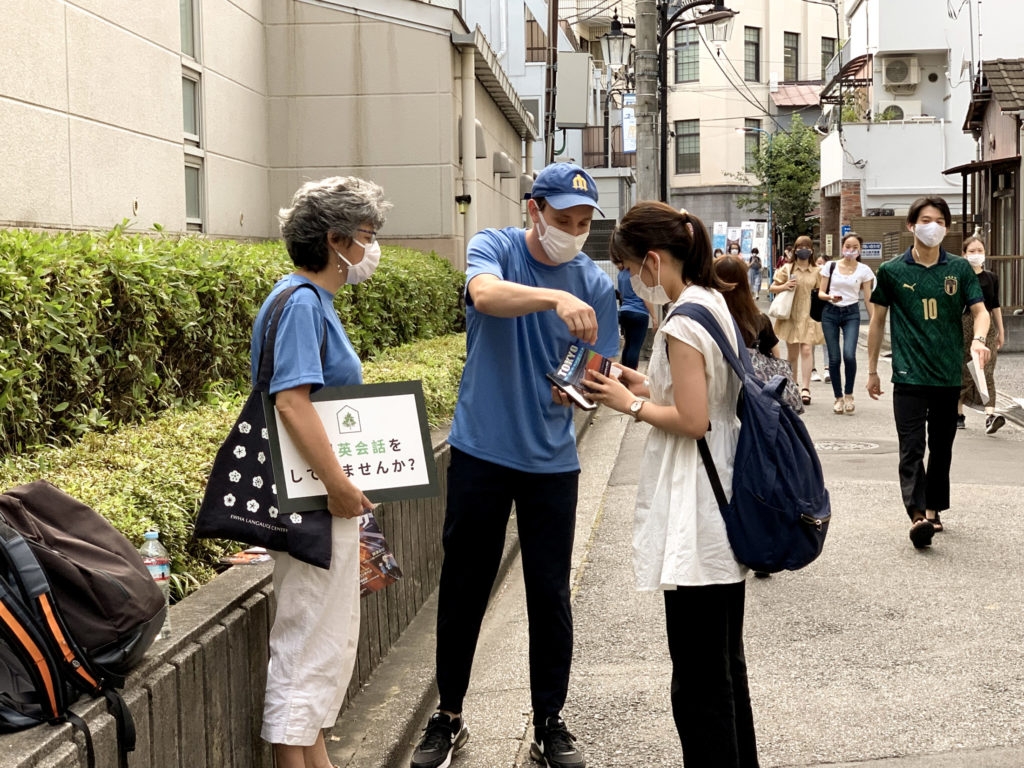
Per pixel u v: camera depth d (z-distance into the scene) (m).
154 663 2.93
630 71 41.59
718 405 3.46
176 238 8.63
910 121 31.56
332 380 3.33
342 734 4.32
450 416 7.71
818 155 46.25
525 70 31.19
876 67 33.03
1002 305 21.17
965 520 7.93
